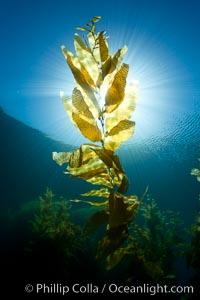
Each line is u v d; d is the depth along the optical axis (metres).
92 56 1.14
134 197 0.99
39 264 8.91
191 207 19.61
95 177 1.09
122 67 0.98
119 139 0.99
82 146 0.97
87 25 1.19
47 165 24.78
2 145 26.25
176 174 20.97
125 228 0.99
